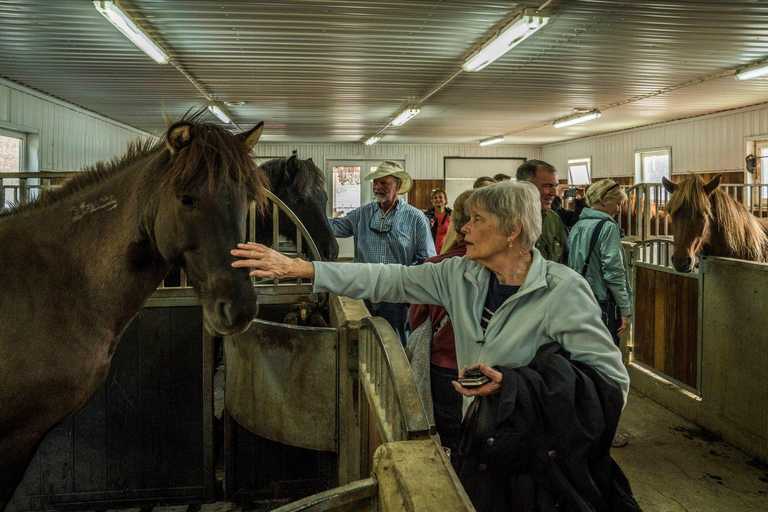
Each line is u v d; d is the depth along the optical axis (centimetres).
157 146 154
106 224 152
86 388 158
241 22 466
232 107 878
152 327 229
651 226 496
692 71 655
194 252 133
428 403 164
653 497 220
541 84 726
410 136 1284
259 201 141
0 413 145
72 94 738
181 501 235
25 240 154
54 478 230
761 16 464
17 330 146
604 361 109
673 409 317
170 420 232
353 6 432
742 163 871
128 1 415
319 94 777
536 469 100
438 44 537
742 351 260
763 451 248
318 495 81
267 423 200
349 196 1420
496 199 118
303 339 190
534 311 116
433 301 138
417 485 75
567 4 434
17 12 438
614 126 1127
